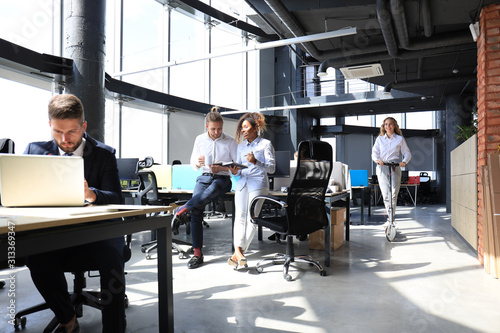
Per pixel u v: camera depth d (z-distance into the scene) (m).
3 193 1.45
